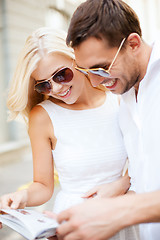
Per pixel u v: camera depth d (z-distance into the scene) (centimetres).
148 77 127
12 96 160
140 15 1075
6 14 706
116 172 167
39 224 121
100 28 116
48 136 163
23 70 153
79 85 160
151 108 127
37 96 173
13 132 736
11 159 696
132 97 142
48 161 161
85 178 163
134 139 147
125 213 92
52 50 151
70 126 164
